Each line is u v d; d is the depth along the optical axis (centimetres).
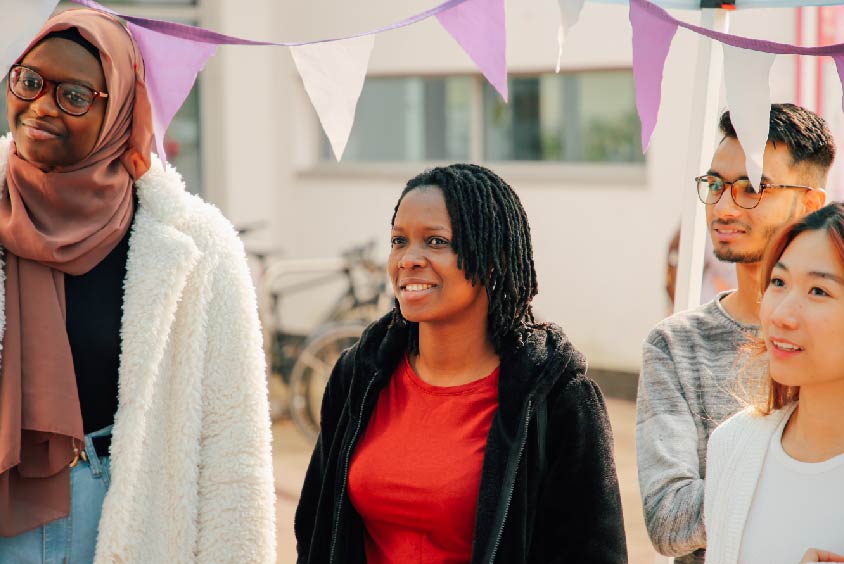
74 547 235
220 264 249
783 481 194
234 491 243
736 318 247
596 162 787
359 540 227
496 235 219
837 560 179
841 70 211
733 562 196
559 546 216
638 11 209
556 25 765
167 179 248
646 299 752
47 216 233
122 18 215
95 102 230
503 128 821
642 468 239
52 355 229
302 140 887
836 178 554
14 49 189
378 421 229
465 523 213
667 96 731
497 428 212
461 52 808
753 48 209
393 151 865
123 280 241
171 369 245
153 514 242
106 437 239
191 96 872
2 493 230
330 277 751
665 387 244
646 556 488
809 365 189
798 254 191
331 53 214
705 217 266
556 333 224
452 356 224
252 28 863
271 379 760
